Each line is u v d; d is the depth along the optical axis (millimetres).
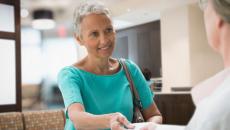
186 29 5609
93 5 970
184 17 5641
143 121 1074
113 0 5047
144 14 6223
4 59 3635
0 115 3016
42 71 3959
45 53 3850
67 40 3689
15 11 3758
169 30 5938
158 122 1038
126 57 7363
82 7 992
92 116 835
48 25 5277
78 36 1037
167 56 5988
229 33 406
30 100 4059
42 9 5262
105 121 801
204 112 391
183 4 5551
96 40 980
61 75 1035
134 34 7176
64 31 3686
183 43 5672
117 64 1133
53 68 3857
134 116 1082
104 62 1054
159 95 3852
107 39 979
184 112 3625
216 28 419
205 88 440
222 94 387
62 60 3754
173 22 5852
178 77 5770
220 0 397
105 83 1058
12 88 3707
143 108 1121
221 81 422
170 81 5914
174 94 3734
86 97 1022
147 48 6836
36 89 4020
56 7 5266
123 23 6965
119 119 768
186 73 5613
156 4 5484
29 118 3174
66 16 5562
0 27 3617
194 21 5656
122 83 1091
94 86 1043
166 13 5977
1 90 3604
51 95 3867
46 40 3943
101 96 1042
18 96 3762
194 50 5629
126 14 6156
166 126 749
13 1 3746
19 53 3781
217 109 373
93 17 958
